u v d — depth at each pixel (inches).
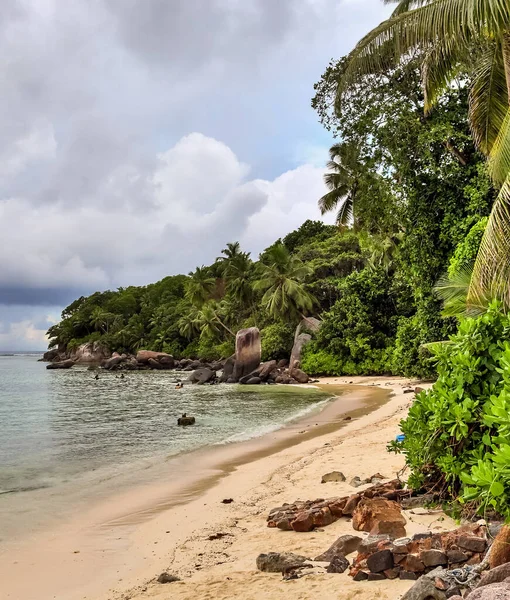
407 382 1258.6
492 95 479.5
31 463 471.5
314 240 2891.2
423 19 378.6
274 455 466.3
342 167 1315.2
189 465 446.9
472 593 104.5
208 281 2947.8
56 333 5241.1
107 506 323.0
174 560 217.0
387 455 393.4
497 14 340.5
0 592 197.5
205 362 2723.9
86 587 198.5
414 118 732.0
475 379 204.2
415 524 206.4
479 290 337.1
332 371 1651.1
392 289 1518.2
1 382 1995.6
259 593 163.3
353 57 427.2
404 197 778.8
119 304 4456.2
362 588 153.2
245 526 256.5
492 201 706.2
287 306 2054.6
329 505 246.2
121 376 2156.7
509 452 126.8
